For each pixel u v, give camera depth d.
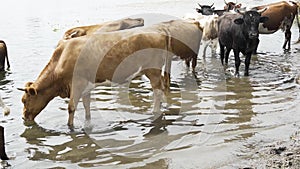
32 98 9.05
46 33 20.70
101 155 7.47
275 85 11.49
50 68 9.08
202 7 20.05
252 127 8.48
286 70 13.16
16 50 16.62
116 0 39.06
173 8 30.67
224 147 7.58
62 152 7.66
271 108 9.57
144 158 7.28
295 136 7.93
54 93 9.14
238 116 9.11
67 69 8.85
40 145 8.00
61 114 9.66
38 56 15.48
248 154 7.25
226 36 13.45
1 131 7.31
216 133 8.24
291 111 9.32
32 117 9.19
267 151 7.30
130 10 30.33
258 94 10.68
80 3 37.75
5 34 20.62
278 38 18.59
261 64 14.04
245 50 12.57
